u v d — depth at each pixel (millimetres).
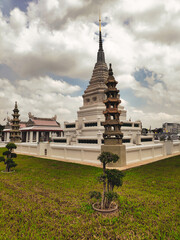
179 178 15727
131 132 45656
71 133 51781
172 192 11922
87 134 45188
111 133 22344
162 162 25406
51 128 74688
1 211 9328
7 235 7199
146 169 19891
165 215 8617
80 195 11422
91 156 24750
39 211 9234
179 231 7277
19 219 8508
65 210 9297
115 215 8641
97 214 8703
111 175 8953
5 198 11133
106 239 6875
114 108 22828
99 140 37594
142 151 27734
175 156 33344
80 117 50781
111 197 8336
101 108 45625
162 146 34188
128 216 8547
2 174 18031
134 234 7168
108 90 23094
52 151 32469
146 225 7770
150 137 50156
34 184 14156
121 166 21172
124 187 13000
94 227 7656
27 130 69812
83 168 20422
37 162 25859
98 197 8953
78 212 8977
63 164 23516
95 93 49469
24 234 7281
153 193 11727
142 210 9125
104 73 53750
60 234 7219
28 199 10891
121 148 21531
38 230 7539
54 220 8312
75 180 15188
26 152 40219
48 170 19734
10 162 19156
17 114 53344
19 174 17938
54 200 10695
